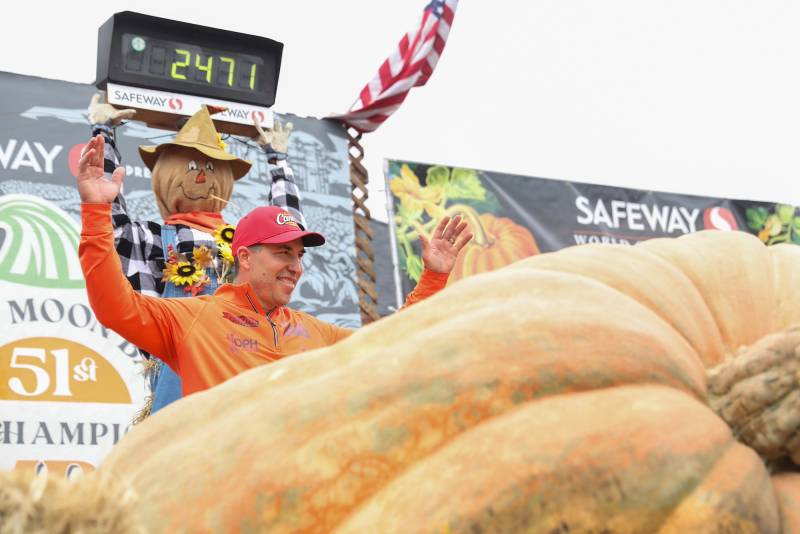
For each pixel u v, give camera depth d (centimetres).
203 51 569
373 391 150
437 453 145
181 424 166
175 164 448
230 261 434
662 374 164
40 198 705
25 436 642
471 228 916
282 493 141
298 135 829
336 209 823
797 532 155
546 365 154
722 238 225
